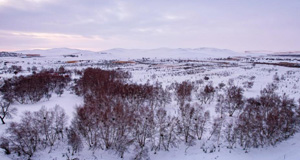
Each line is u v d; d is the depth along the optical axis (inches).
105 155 1651.1
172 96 3558.1
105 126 1700.3
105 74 4375.0
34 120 1679.4
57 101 3088.1
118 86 3100.4
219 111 2669.8
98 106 2186.3
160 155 1692.9
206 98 3371.1
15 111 2443.4
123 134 1740.9
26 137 1561.3
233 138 1775.3
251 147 1737.2
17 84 3201.3
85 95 3137.3
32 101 3058.6
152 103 2770.7
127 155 1678.2
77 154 1636.3
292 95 3356.3
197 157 1582.2
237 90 2967.5
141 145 1758.1
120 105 2064.5
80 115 1782.7
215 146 1766.7
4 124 2048.5
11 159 1481.3
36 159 1545.3
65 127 1920.5
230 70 7155.5
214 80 5147.6
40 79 3607.3
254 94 3558.1
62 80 4190.5
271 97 2659.9
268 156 1573.6
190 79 5447.8
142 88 3122.5
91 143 1795.0
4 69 6761.8
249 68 7460.6
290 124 1859.0
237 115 2469.2
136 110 2171.5
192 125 1941.4
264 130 1790.1
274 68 7150.6
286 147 1683.1
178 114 2459.4
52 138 1753.2
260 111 2197.3
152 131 1798.7
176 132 1876.2
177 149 1765.5
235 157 1565.0
